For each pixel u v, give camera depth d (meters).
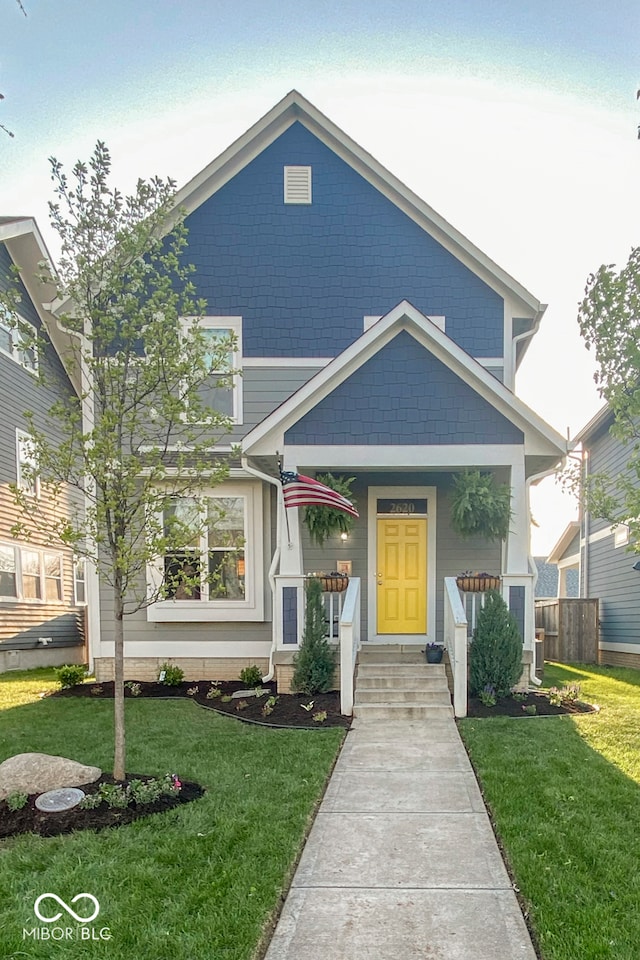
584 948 2.81
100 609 10.16
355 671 8.17
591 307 4.89
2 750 6.04
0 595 13.72
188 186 10.39
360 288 10.45
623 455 13.47
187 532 5.23
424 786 5.08
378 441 8.63
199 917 3.06
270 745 6.09
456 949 2.88
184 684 9.66
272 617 9.73
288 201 10.53
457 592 8.00
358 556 10.02
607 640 14.59
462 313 10.40
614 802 4.52
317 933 3.02
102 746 6.14
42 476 6.09
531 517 10.06
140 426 5.29
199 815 4.31
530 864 3.60
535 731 6.49
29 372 5.75
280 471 8.55
